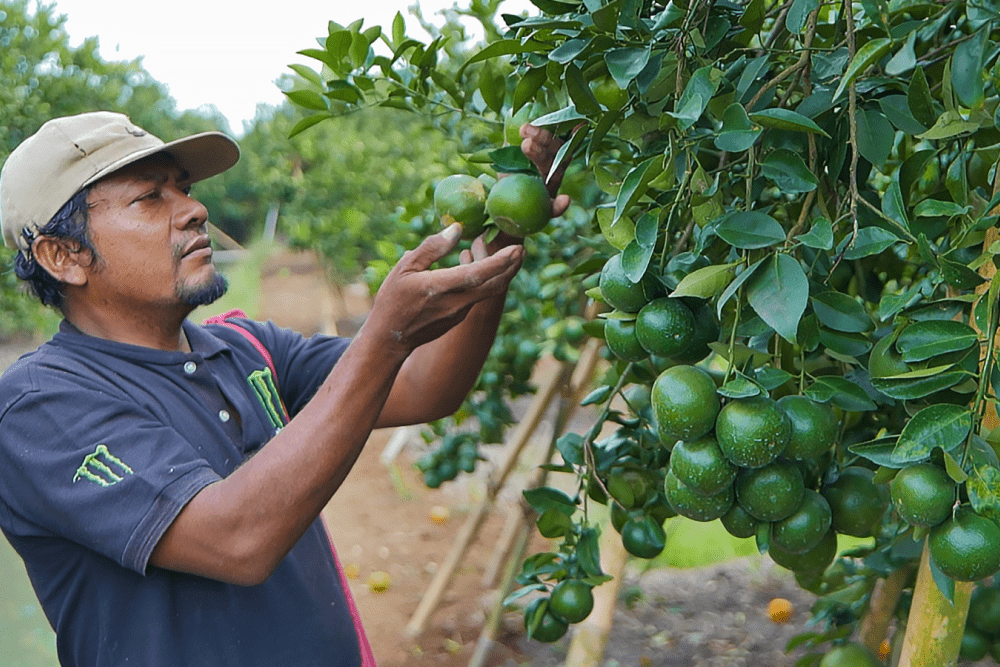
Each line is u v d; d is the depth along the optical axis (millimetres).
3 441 1649
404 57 2307
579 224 3975
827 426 1385
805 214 1404
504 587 4523
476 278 1613
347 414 1566
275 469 1524
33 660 4875
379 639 5141
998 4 1327
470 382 2271
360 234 9430
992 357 1252
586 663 3328
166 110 11594
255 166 13078
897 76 1548
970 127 1384
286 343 2309
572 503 2203
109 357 1819
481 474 7703
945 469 1271
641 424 2197
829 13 2180
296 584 1861
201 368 1905
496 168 1760
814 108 1510
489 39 3025
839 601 2588
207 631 1711
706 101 1351
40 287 1916
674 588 5516
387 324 1585
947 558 1252
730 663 4527
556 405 8664
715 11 1606
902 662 1559
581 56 1527
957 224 1503
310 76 2273
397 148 9961
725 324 1503
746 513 1482
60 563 1724
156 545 1548
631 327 1550
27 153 1811
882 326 1754
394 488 7578
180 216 1904
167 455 1598
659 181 1463
